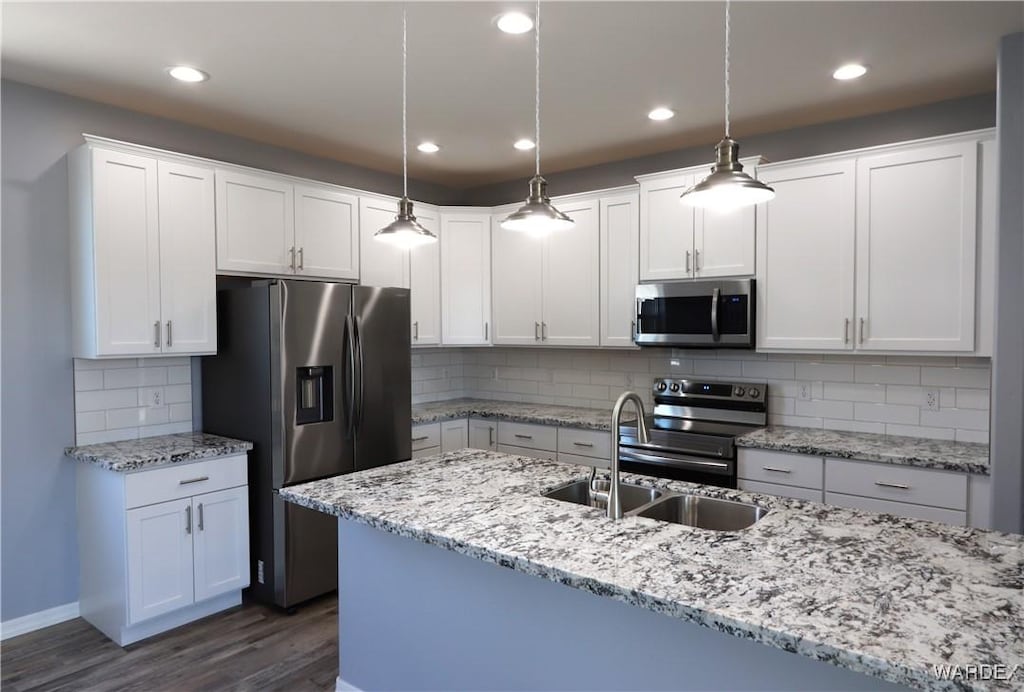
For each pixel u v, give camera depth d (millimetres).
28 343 3072
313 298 3418
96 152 2998
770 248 3562
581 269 4359
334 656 2875
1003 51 2559
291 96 3217
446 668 2178
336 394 3545
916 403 3432
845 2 2299
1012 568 1519
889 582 1437
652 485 2332
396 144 4070
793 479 3262
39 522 3123
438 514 1959
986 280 2986
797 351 3506
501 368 5234
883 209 3232
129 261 3105
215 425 3615
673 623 1669
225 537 3248
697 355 4195
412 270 4516
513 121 3639
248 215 3572
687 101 3320
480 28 2498
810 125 3719
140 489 2943
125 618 2912
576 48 2684
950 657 1110
